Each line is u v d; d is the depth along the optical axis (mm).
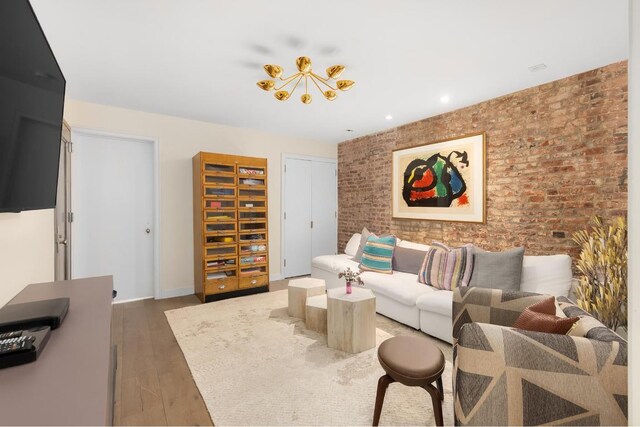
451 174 3484
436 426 1479
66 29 1882
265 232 4141
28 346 739
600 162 2381
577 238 2467
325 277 4156
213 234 3713
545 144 2703
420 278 3070
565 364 1052
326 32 1934
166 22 1822
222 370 2111
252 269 4082
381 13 1739
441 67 2406
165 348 2463
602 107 2367
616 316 2004
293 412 1695
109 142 3553
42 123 1284
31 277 1779
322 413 1688
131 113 3568
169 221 3842
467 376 1131
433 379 1454
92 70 2480
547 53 2176
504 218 3014
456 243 3473
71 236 3219
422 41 2033
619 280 2014
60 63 2354
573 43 2037
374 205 4641
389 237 3674
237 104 3348
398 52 2180
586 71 2445
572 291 2371
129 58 2275
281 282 4664
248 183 4031
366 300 2398
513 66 2385
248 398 1813
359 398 1815
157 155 3740
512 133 2941
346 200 5246
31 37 1140
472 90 2877
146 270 3814
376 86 2799
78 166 3365
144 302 3645
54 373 690
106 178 3543
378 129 4426
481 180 3184
